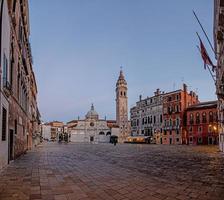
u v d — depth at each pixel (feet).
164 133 264.31
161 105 271.69
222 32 86.74
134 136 306.76
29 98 127.95
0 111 42.29
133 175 38.70
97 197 24.76
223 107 99.40
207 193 26.37
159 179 35.01
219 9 80.07
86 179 35.01
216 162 59.26
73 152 103.09
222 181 33.30
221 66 92.17
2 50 44.06
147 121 295.07
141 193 26.45
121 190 27.91
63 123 517.55
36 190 27.68
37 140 213.25
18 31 72.23
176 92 252.42
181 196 25.12
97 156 80.43
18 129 72.95
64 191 27.30
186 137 238.48
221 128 109.81
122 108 394.11
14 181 33.06
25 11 87.15
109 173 40.96
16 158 68.69
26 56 102.83
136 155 85.10
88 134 387.75
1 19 42.65
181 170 44.60
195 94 268.00
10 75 56.80
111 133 384.06
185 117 244.63
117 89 402.52
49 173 40.55
